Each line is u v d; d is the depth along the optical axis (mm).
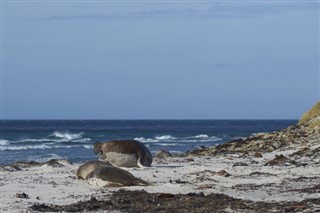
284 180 28844
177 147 89875
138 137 131875
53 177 31578
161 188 25969
